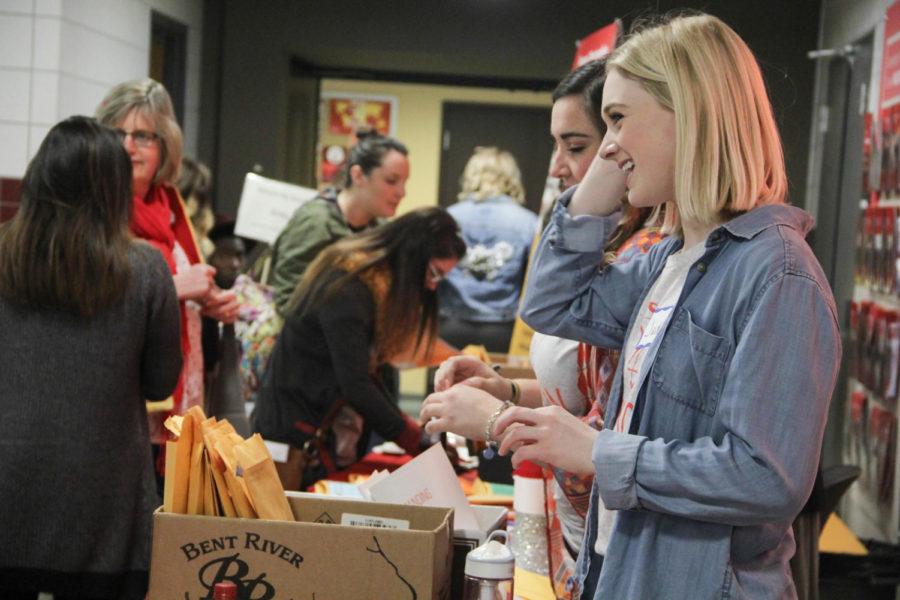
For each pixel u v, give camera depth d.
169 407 3.05
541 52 7.10
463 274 7.93
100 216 2.38
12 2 5.06
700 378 1.40
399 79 8.02
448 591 1.73
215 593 1.55
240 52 7.08
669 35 1.44
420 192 9.83
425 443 3.40
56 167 2.36
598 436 1.42
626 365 1.59
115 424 2.44
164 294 2.53
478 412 1.63
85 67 5.39
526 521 2.22
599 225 1.74
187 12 6.79
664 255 1.65
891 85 4.34
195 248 3.37
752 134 1.43
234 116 7.11
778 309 1.34
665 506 1.37
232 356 3.25
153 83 3.27
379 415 3.33
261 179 5.18
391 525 1.75
